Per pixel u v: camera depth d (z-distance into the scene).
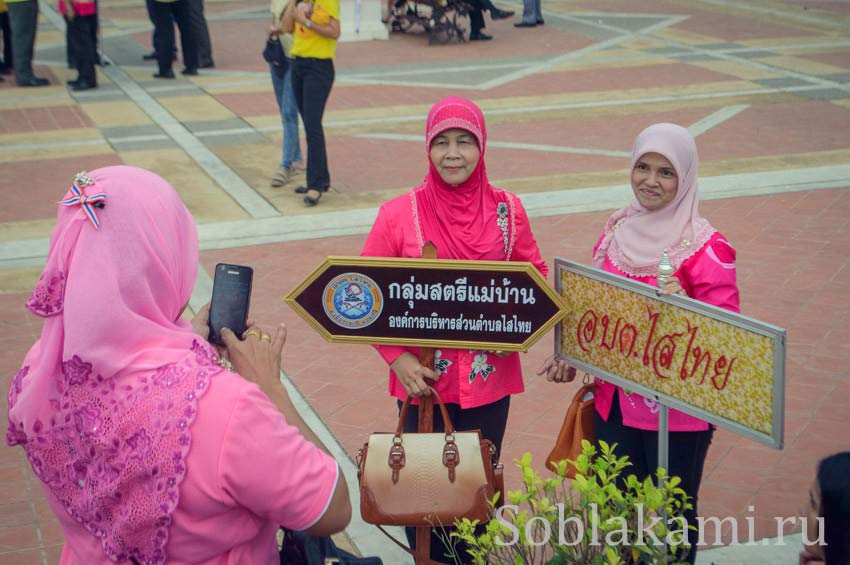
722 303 3.05
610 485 2.39
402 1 17.81
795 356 5.48
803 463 4.43
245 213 8.33
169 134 11.03
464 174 3.08
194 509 1.83
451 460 2.81
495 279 2.90
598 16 19.78
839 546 2.12
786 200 8.34
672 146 3.08
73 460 1.90
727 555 3.75
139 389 1.84
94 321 1.81
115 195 1.84
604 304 2.89
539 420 4.91
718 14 19.45
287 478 1.89
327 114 11.97
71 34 13.16
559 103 12.32
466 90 13.23
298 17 7.90
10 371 5.50
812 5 20.30
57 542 3.96
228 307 2.23
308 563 2.24
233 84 13.70
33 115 12.02
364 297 2.96
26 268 7.15
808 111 11.55
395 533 4.00
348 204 8.55
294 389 5.29
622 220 3.31
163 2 13.71
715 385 2.62
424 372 3.06
